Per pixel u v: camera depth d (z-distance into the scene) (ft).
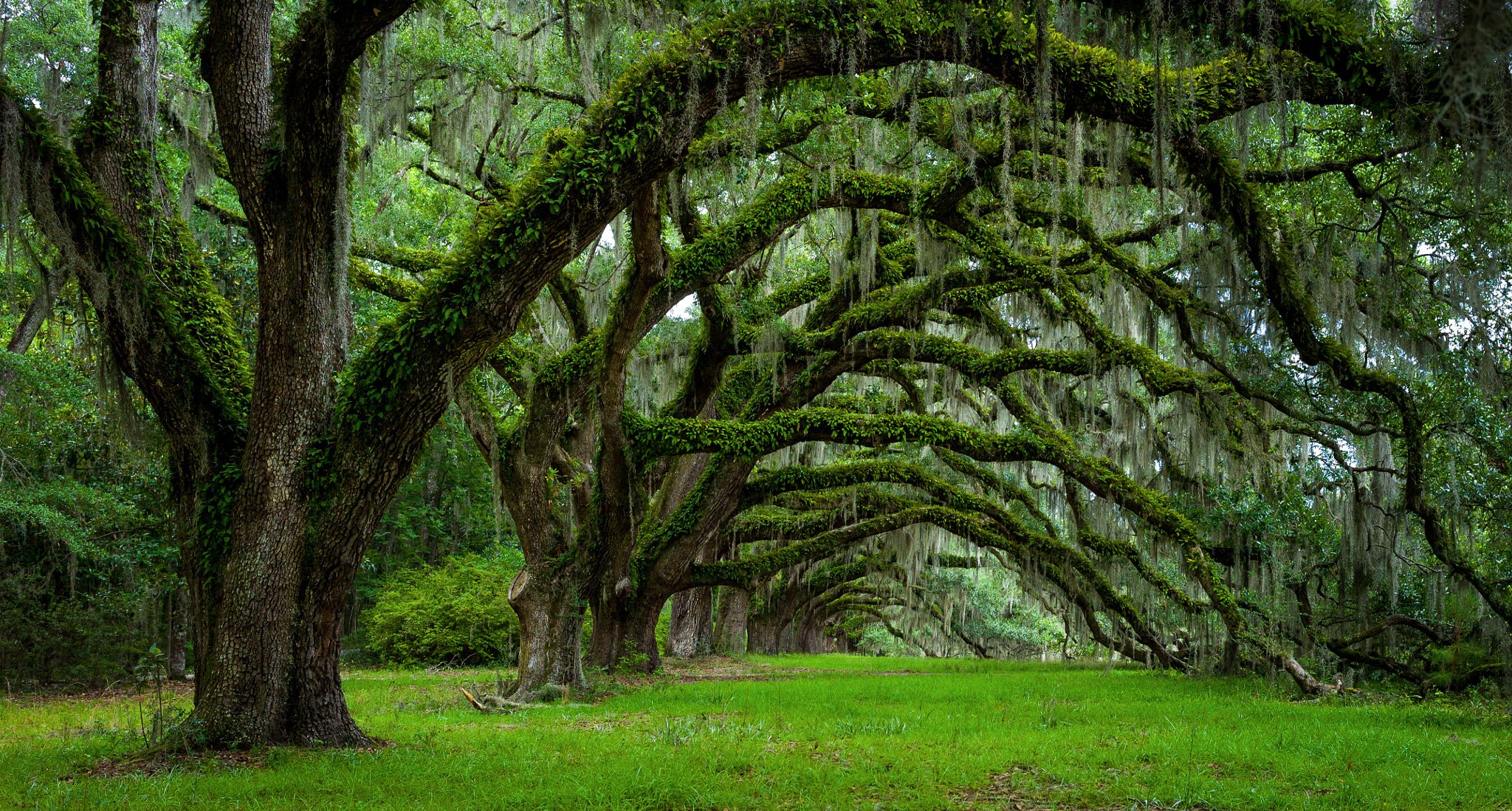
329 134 28.32
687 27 36.27
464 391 48.65
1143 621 61.82
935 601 100.73
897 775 24.67
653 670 63.16
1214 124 38.93
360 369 28.86
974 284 48.88
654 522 65.00
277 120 28.45
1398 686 50.34
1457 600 46.19
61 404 51.67
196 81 47.39
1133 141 40.70
